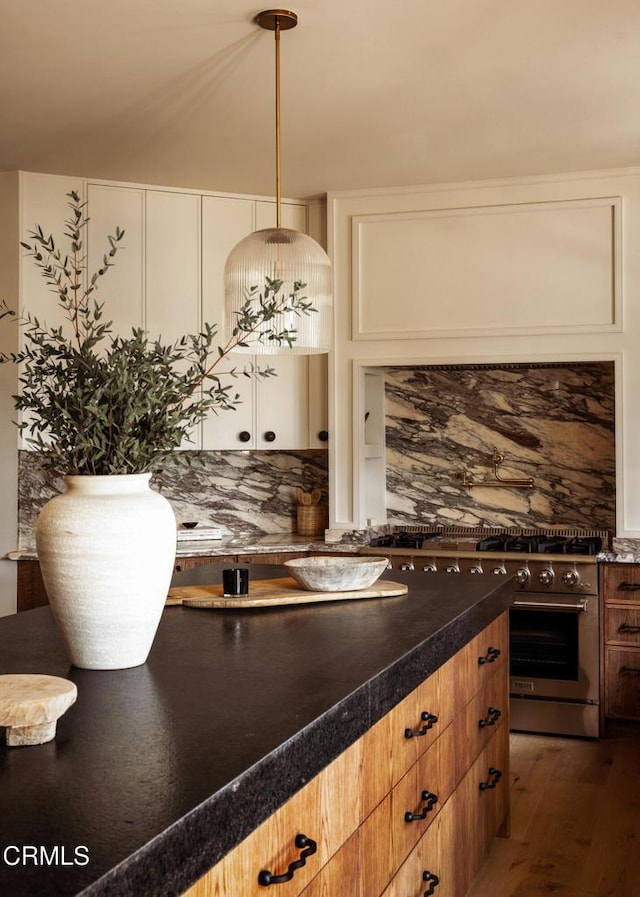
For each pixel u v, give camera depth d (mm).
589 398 5156
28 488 4855
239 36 3174
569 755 4344
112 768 1344
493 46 3260
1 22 3070
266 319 2250
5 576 4750
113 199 4895
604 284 4738
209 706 1669
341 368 5156
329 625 2416
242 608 2666
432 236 4996
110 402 1889
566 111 3898
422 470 5500
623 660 4527
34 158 4527
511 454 5312
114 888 1028
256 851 1452
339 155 4477
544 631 4645
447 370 5340
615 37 3195
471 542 5008
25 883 995
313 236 5285
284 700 1708
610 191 4723
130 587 1888
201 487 5496
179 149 4383
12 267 4727
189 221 5055
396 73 3492
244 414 5203
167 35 3172
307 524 5461
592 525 5152
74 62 3395
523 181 4840
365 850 1958
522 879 3078
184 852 1174
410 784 2270
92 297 4863
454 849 2691
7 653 2070
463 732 2793
